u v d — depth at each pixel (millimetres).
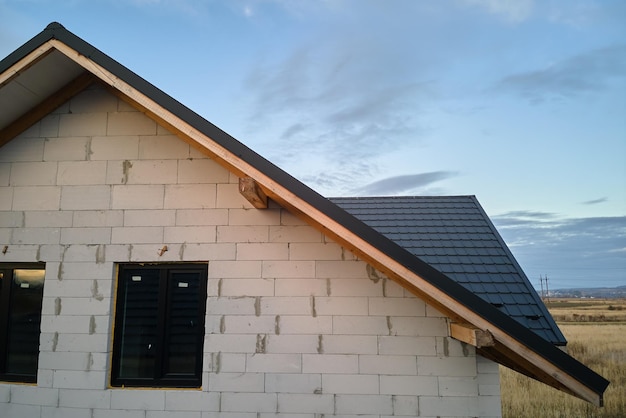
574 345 21328
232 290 4578
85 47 4125
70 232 4797
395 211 8320
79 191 4879
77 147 4973
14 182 4945
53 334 4613
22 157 4996
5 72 4195
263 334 4492
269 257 4625
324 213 3650
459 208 8383
